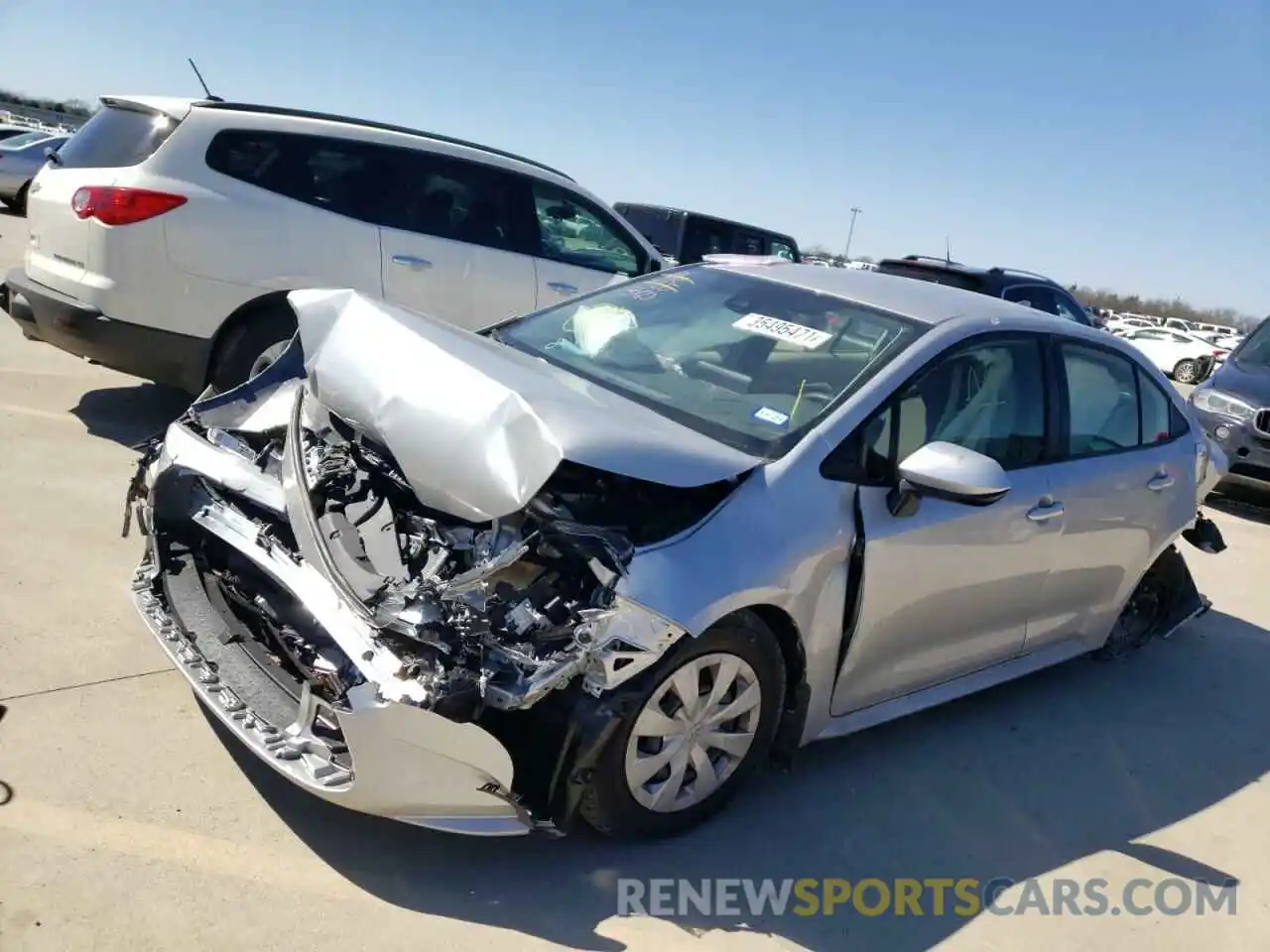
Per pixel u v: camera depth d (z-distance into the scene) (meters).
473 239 6.65
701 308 4.06
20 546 4.23
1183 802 3.97
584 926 2.72
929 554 3.44
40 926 2.38
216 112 5.69
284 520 3.13
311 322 3.36
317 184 6.00
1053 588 4.19
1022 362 3.99
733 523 2.93
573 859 2.96
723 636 2.90
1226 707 4.94
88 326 5.47
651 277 4.45
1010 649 4.20
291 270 5.89
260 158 5.80
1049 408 4.07
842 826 3.37
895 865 3.23
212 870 2.66
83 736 3.09
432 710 2.47
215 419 3.66
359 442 3.26
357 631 2.58
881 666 3.51
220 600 3.36
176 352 5.66
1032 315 4.20
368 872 2.77
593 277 7.27
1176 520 4.81
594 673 2.63
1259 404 8.73
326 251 6.01
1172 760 4.30
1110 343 4.54
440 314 6.57
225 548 3.39
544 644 2.62
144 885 2.57
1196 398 9.23
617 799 2.83
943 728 4.21
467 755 2.55
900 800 3.60
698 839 3.15
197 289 5.62
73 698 3.27
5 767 2.89
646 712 2.81
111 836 2.71
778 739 3.32
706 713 2.97
